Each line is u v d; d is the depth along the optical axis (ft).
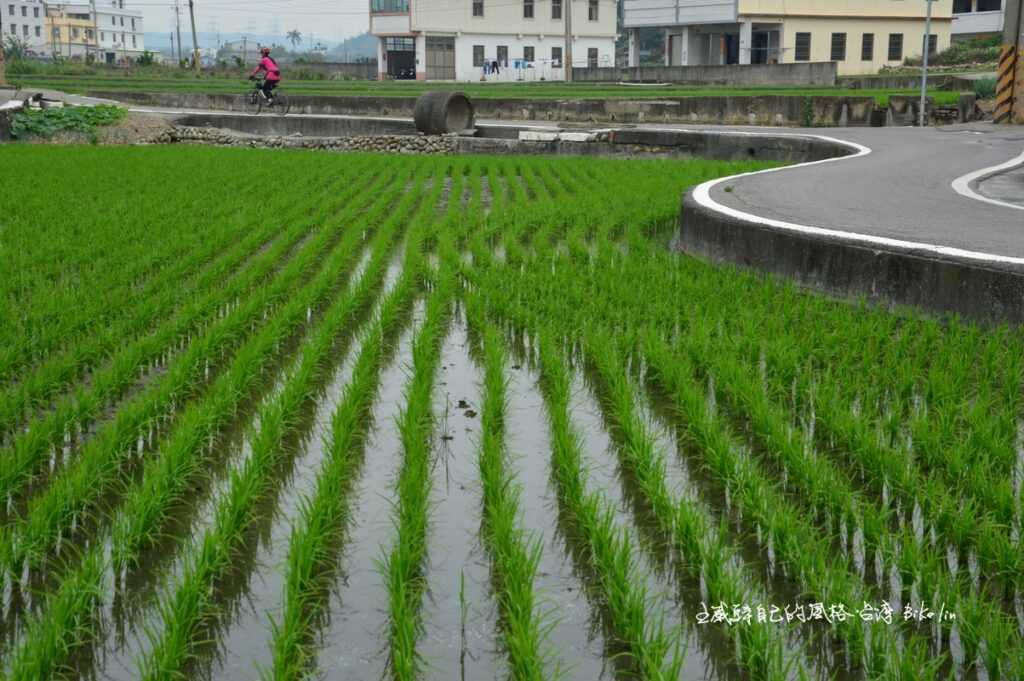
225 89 148.15
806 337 24.29
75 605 12.91
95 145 88.69
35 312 26.08
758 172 50.65
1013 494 15.38
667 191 52.90
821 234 29.73
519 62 197.98
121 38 433.07
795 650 12.79
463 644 13.08
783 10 155.94
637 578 14.49
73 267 33.27
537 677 11.56
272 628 13.10
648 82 160.86
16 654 12.46
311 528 14.79
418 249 36.50
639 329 25.25
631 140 83.56
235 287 30.12
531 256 35.19
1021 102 85.20
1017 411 19.86
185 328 26.40
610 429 20.36
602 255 34.83
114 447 17.80
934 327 24.35
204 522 16.33
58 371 21.77
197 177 60.39
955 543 14.73
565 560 15.20
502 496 16.16
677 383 21.39
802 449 17.49
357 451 19.40
